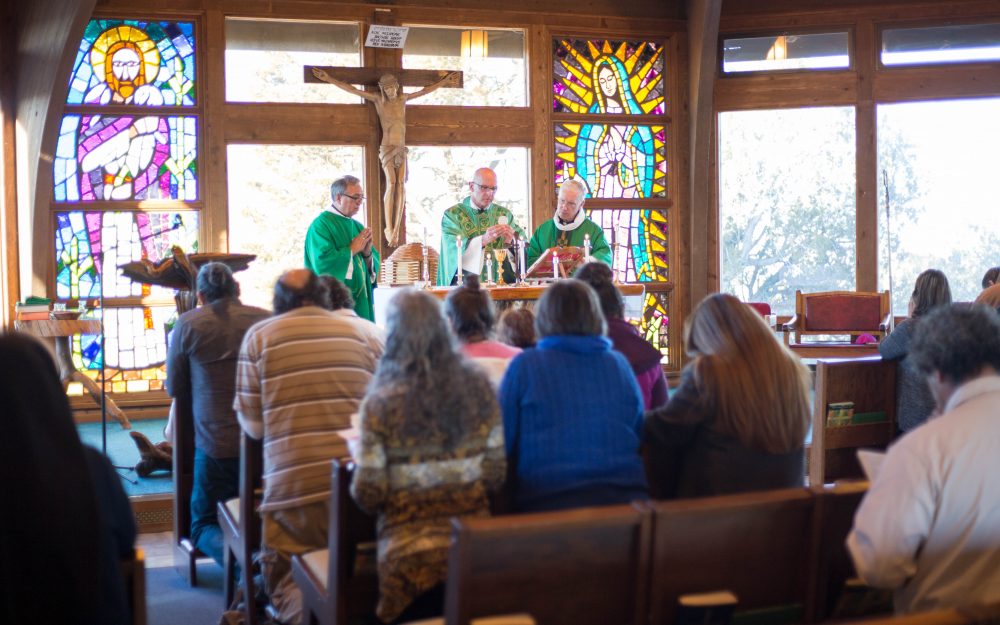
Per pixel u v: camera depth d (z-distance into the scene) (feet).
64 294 24.44
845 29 27.61
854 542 6.35
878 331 24.98
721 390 8.21
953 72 27.40
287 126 25.29
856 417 13.88
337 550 8.25
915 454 6.18
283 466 10.08
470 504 7.65
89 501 5.92
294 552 10.17
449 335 7.71
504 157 27.04
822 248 28.17
